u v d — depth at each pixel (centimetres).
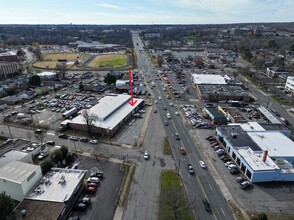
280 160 7131
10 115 10975
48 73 17975
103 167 7175
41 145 7856
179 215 5422
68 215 5369
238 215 5481
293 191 6306
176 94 14088
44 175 6412
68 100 13175
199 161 7538
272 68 18912
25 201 5422
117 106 11138
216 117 10169
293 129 9888
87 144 8531
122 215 5438
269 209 5675
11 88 14212
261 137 8350
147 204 5759
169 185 6412
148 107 12206
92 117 9312
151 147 8344
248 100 13175
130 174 6862
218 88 14400
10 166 6144
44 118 10738
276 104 12862
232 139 8175
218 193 6175
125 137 9050
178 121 10512
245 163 6906
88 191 6094
